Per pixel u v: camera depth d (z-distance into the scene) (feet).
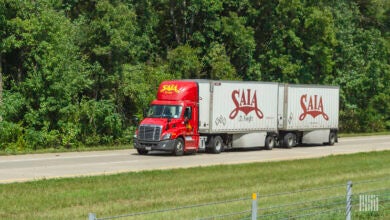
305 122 423.64
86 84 401.70
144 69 458.09
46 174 230.27
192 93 341.82
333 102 449.48
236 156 336.08
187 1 530.68
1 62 391.86
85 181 208.95
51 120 390.63
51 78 380.58
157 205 167.53
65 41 392.47
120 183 207.92
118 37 414.41
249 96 375.25
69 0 456.45
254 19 566.77
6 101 372.58
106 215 150.30
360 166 293.02
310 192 200.23
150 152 351.87
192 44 531.50
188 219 143.54
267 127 390.01
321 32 583.58
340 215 155.63
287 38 573.74
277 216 153.38
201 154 347.15
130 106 445.78
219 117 354.74
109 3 428.97
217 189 202.18
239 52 543.39
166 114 335.06
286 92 406.62
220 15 558.97
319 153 368.07
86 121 409.28
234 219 146.20
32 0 393.29
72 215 149.59
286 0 553.23
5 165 261.85
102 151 354.74
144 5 500.74
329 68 594.24
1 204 162.61
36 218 145.07
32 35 379.96
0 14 375.25
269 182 224.12
